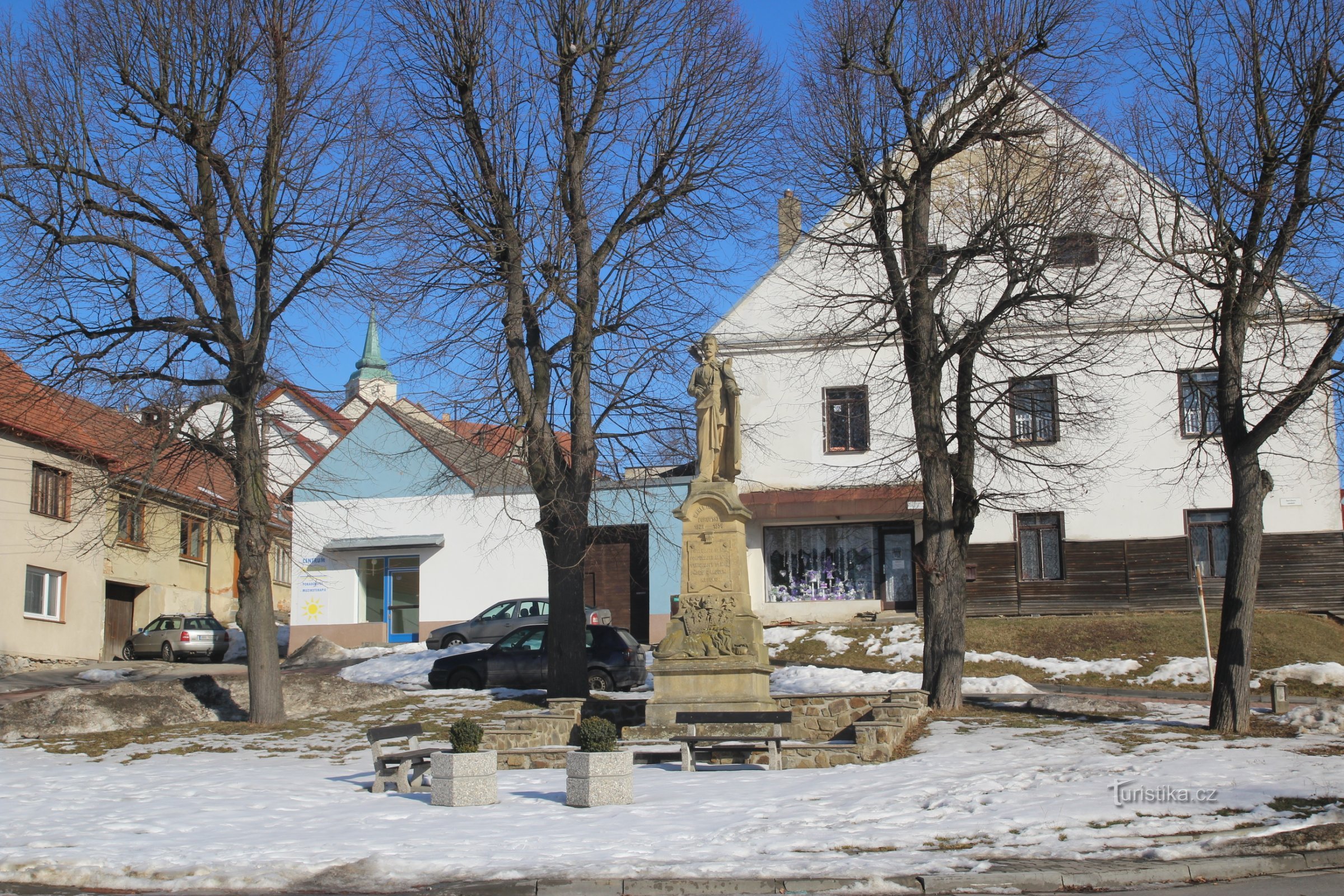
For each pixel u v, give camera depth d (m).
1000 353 20.39
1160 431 31.81
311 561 38.00
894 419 32.31
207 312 20.25
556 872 8.92
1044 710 19.05
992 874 8.54
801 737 17.81
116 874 9.41
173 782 14.66
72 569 34.22
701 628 17.80
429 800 12.96
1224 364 16.48
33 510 32.62
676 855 9.43
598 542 36.59
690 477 35.06
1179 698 22.97
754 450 33.97
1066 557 32.12
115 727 20.14
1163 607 31.48
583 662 21.03
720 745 16.27
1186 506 31.62
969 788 11.96
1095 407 28.83
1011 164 20.50
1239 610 16.19
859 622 32.94
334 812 12.17
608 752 12.23
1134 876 8.59
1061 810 10.66
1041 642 28.41
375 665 29.58
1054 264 19.41
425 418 38.50
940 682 19.55
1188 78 16.14
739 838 10.01
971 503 20.08
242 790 14.00
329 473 37.88
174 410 20.19
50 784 14.56
